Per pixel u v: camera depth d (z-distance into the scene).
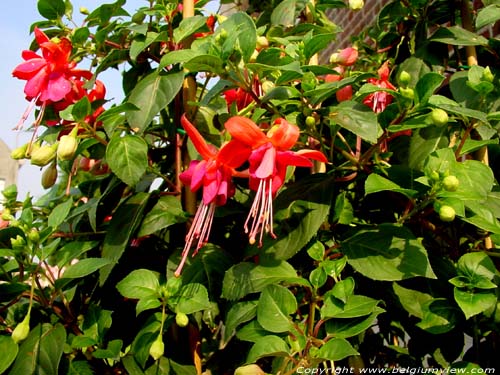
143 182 0.64
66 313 0.57
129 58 0.61
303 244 0.52
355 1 0.66
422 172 0.52
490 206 0.53
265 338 0.49
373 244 0.52
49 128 0.58
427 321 0.52
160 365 0.54
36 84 0.56
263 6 0.75
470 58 0.62
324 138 0.56
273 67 0.50
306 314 0.56
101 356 0.52
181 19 0.63
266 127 0.59
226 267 0.56
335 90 0.51
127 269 0.60
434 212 0.57
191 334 0.56
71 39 0.58
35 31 0.56
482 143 0.52
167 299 0.52
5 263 0.58
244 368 0.47
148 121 0.54
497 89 0.56
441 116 0.49
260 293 0.53
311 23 0.67
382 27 0.74
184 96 0.59
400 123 0.51
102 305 0.59
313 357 0.48
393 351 0.62
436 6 0.66
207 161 0.49
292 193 0.55
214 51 0.51
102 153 0.63
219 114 0.57
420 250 0.51
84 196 0.64
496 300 0.49
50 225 0.55
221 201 0.50
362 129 0.50
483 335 0.54
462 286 0.50
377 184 0.50
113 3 0.60
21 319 0.56
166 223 0.56
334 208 0.57
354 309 0.49
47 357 0.51
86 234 0.60
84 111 0.54
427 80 0.49
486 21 0.58
